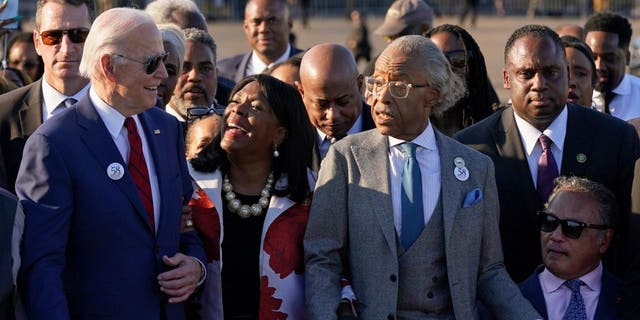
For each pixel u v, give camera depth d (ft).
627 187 16.06
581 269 14.80
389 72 13.88
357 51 62.08
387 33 25.53
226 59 27.86
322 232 14.33
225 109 15.20
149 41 13.10
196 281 13.80
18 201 12.73
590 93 20.85
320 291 13.91
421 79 13.85
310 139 15.06
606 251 15.75
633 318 14.06
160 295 13.47
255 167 14.87
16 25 18.19
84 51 13.29
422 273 13.91
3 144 16.14
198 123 15.70
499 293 14.28
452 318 14.03
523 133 16.44
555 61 15.87
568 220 14.62
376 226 13.91
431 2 106.01
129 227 13.11
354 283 14.14
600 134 16.29
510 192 16.20
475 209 14.10
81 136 13.10
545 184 16.12
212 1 100.37
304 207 14.83
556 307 14.93
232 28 90.17
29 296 12.61
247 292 14.67
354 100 17.61
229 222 14.76
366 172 14.14
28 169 12.91
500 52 68.23
